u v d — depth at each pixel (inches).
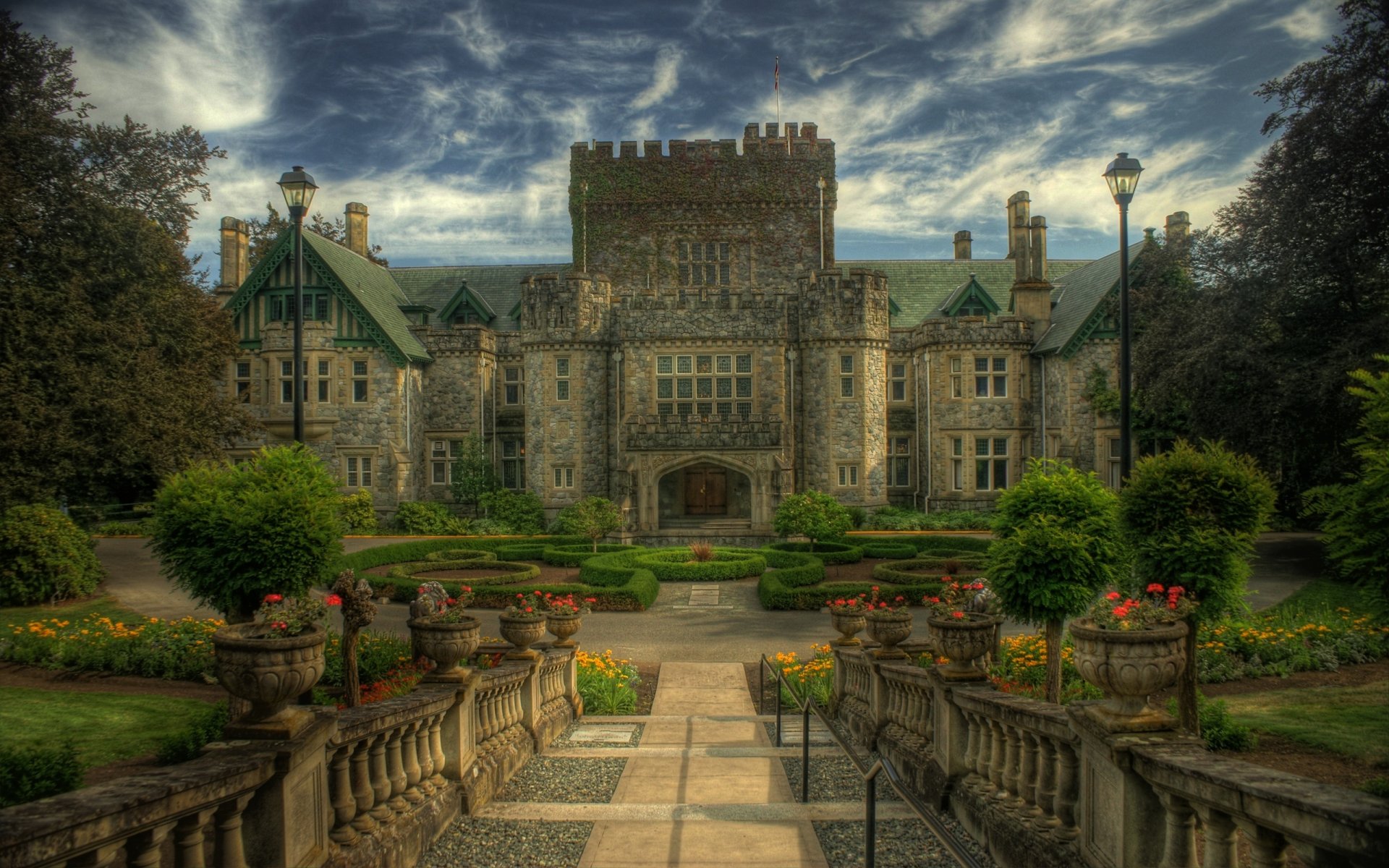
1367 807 132.6
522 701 413.1
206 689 551.8
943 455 1615.4
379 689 480.4
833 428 1546.5
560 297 1577.3
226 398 1201.4
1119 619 222.2
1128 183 604.1
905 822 293.9
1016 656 540.1
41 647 607.8
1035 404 1604.3
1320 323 1004.6
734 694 605.3
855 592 912.9
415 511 1529.3
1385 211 919.0
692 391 1567.4
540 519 1561.3
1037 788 239.8
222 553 407.8
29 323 858.1
